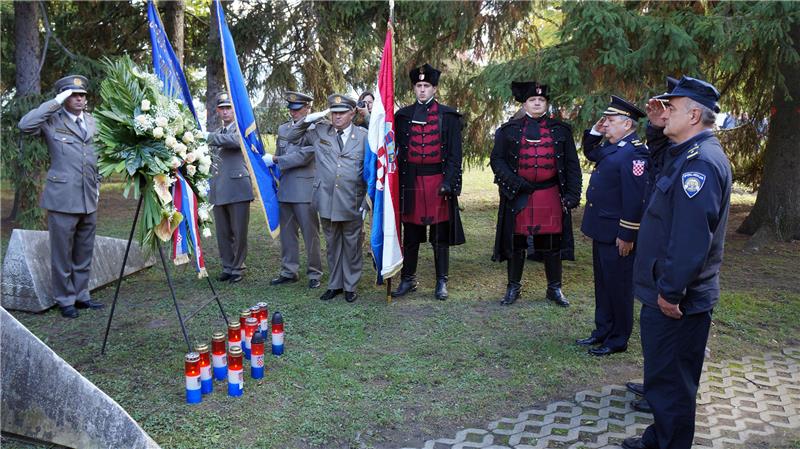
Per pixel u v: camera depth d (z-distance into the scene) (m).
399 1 9.02
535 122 5.53
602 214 4.55
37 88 9.64
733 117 10.11
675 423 3.03
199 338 4.96
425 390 4.05
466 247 8.41
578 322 5.34
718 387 4.13
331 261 5.99
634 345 4.79
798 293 6.23
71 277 5.58
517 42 9.02
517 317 5.48
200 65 13.38
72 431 3.19
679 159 2.93
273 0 10.38
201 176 4.76
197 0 13.06
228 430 3.51
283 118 11.25
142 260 6.98
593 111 6.91
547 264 5.84
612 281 4.54
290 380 4.17
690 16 6.82
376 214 5.66
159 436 3.43
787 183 8.59
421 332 5.11
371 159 5.62
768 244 8.39
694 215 2.76
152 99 4.39
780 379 4.26
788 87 8.23
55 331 5.10
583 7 6.79
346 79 11.49
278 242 8.73
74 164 5.41
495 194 13.80
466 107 10.20
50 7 11.34
